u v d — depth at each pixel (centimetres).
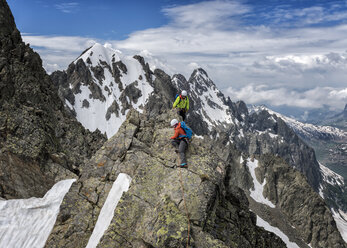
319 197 12262
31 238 1252
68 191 1373
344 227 18175
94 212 1291
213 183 1195
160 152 1394
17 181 1625
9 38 2791
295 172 13888
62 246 1202
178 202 1083
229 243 1342
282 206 12675
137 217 1089
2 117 1805
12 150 1662
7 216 1317
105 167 1454
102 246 1021
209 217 1162
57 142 2177
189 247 930
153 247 967
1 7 2839
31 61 2866
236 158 15962
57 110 2800
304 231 11569
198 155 1362
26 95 2342
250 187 13812
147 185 1202
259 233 1762
